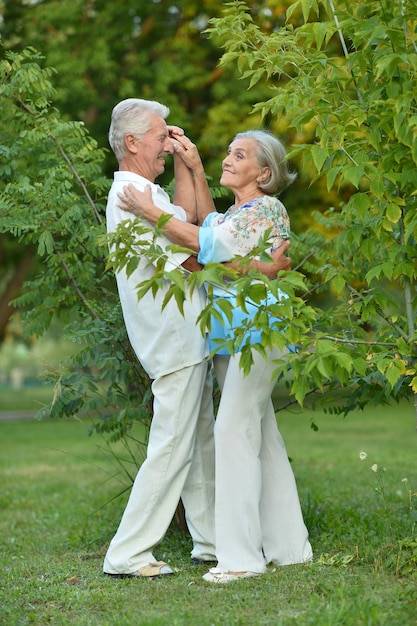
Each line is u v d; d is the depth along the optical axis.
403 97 4.42
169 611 4.50
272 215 5.04
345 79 4.88
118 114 5.24
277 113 5.07
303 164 4.89
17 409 27.84
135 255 4.55
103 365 5.96
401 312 6.09
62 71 16.42
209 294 4.41
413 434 15.16
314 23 4.83
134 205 5.03
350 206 4.96
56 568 5.66
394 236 5.46
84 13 17.23
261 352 4.50
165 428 5.10
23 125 6.65
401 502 7.80
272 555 5.30
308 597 4.59
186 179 5.58
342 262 6.16
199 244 4.96
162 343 5.06
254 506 5.05
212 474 5.45
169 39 17.41
